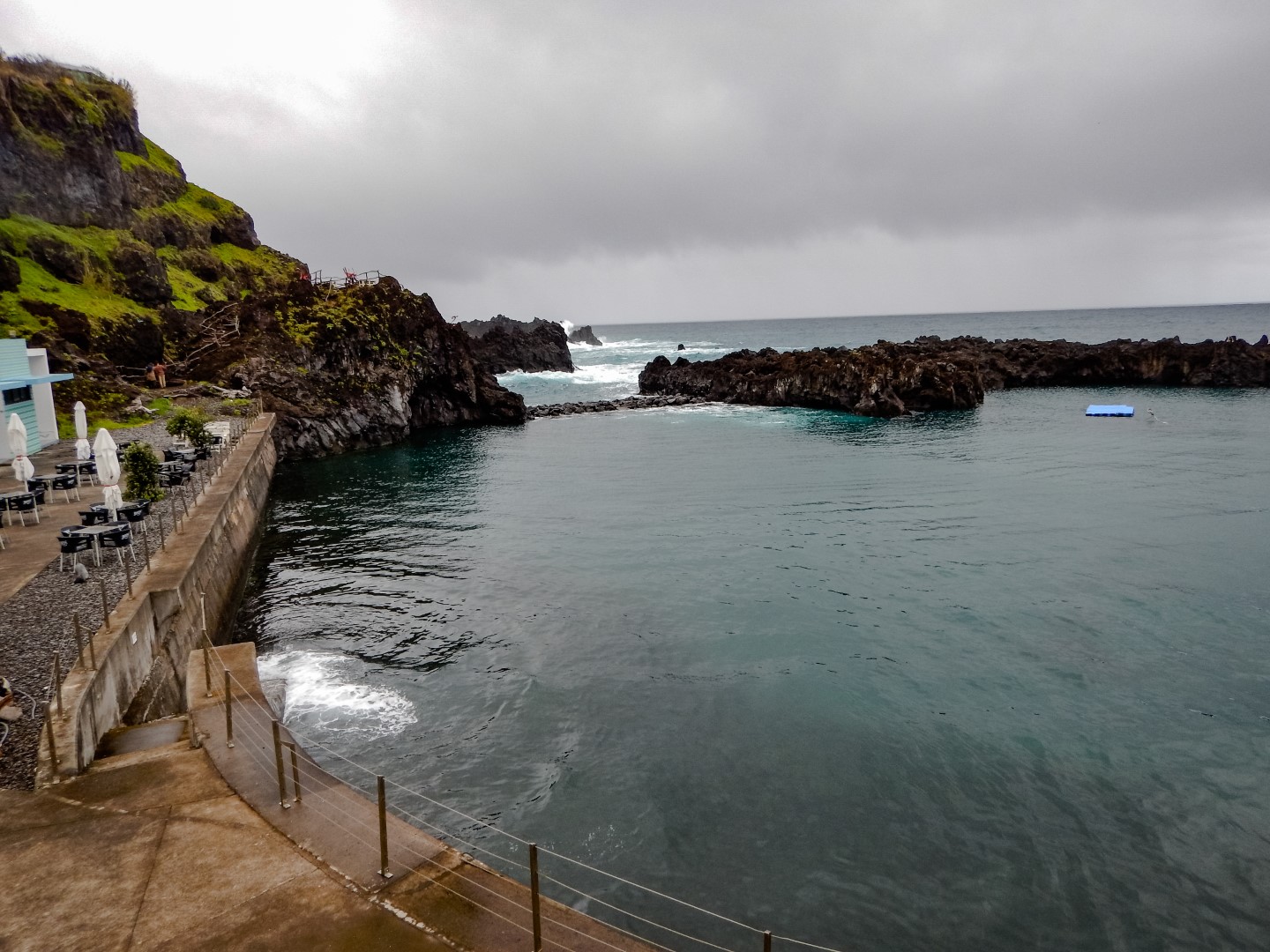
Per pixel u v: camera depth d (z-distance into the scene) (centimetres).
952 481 4606
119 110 8744
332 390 6431
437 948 852
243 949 844
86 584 1875
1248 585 2744
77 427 3106
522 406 8125
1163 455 5316
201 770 1222
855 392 8044
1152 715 1891
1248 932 1231
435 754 1719
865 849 1427
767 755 1730
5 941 847
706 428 7294
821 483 4644
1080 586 2769
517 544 3450
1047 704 1945
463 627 2469
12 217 6375
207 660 1566
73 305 5828
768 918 1259
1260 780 1625
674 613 2570
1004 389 10062
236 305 6950
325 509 4225
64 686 1320
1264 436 5994
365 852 1022
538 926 848
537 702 1966
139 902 913
